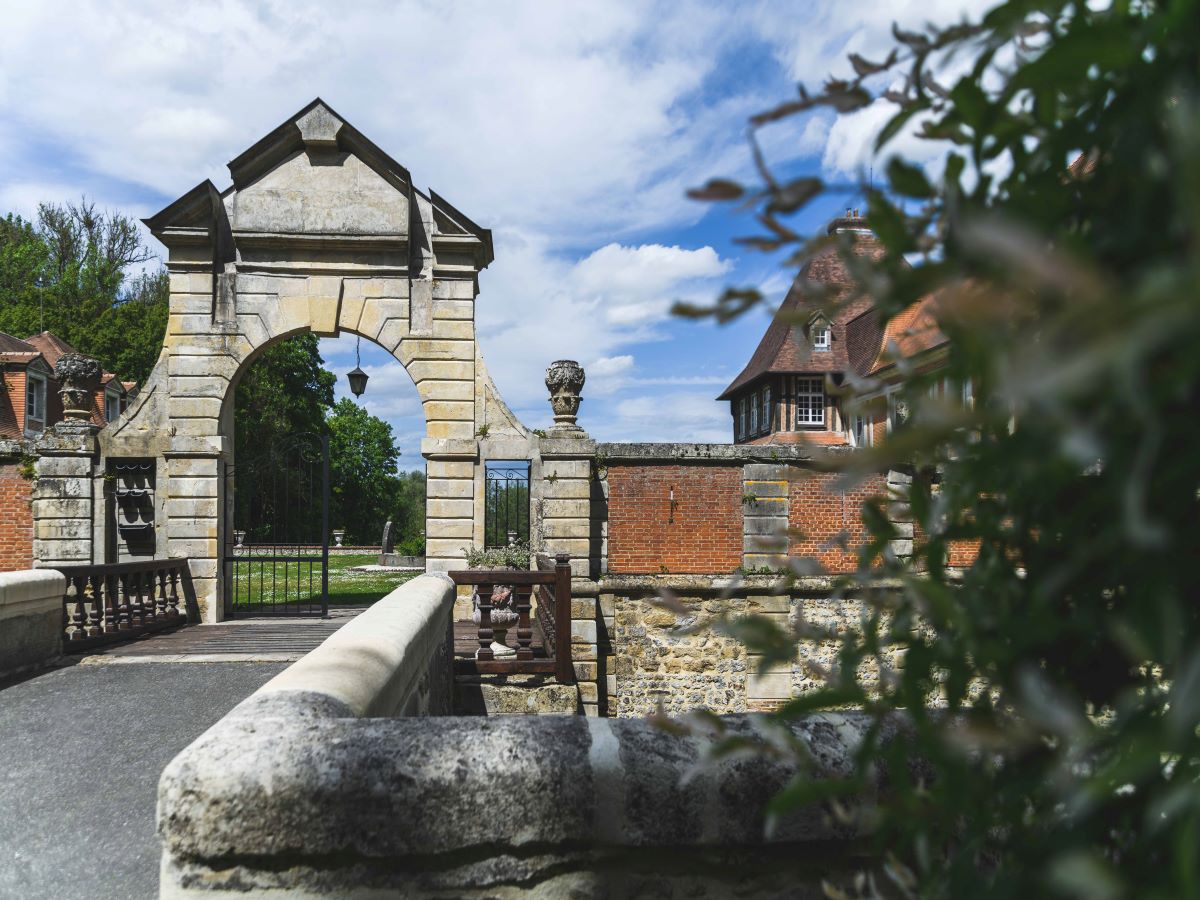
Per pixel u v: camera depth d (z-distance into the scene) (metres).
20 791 4.24
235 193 12.70
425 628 4.51
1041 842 0.87
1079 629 0.82
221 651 9.04
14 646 7.46
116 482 12.12
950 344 0.90
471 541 12.47
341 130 12.67
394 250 12.83
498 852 1.58
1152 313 0.43
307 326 12.68
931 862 1.08
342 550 37.62
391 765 1.56
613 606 11.94
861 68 0.91
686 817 1.58
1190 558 0.72
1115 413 0.64
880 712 0.97
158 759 4.82
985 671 0.92
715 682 11.83
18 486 11.98
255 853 1.53
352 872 1.55
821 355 30.70
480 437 12.67
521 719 1.74
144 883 3.16
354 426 57.75
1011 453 0.75
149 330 44.81
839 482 0.83
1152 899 0.63
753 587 11.12
